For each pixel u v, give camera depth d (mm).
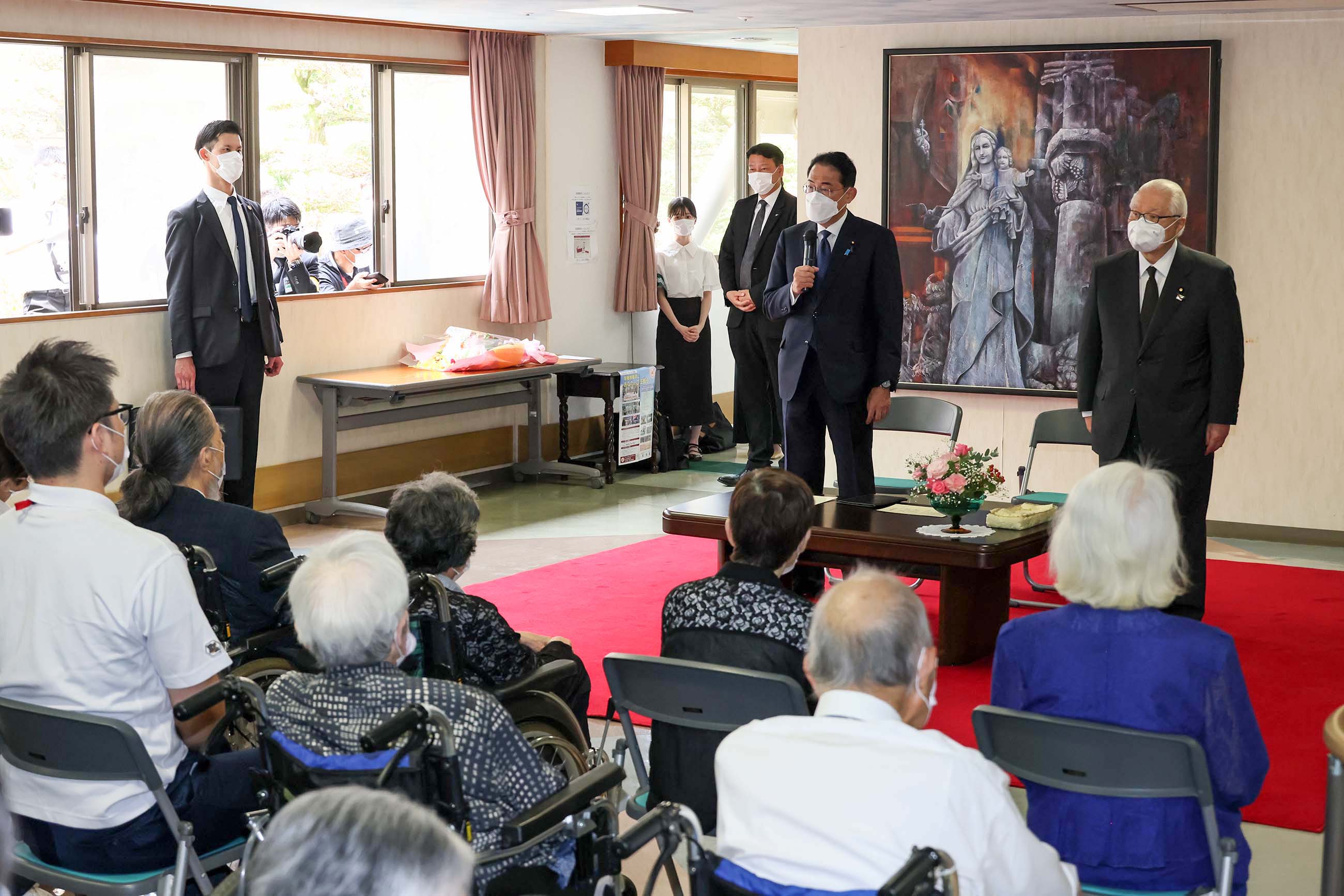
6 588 2863
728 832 2135
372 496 8914
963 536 5383
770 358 9062
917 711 2285
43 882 2855
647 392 9961
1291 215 7676
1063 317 8117
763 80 11859
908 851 1999
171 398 3730
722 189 11727
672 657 3236
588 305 10156
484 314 9453
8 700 2725
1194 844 2699
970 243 8281
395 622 2443
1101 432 6012
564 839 2701
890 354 6367
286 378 8219
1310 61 7531
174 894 2668
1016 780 4434
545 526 8273
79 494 2871
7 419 2830
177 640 2842
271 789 2428
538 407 9633
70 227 7266
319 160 8477
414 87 8961
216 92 7895
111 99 7387
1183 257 5844
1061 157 8008
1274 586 6762
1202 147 7723
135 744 2652
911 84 8312
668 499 9125
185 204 7297
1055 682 2721
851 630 2191
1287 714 4891
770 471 3486
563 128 9766
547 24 8680
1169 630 2656
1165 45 7715
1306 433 7785
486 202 9539
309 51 8227
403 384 8086
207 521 3637
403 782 2303
